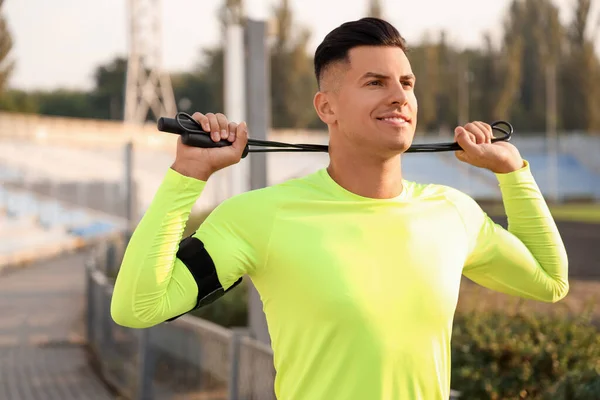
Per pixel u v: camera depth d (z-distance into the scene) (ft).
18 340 41.09
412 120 7.06
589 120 244.83
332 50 7.07
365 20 7.06
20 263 85.25
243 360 16.72
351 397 6.75
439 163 199.72
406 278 6.89
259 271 7.07
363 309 6.74
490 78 245.65
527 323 18.24
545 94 250.57
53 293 61.26
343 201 7.12
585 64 244.22
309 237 6.95
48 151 139.74
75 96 239.09
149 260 6.62
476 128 7.86
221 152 6.84
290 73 230.89
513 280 7.76
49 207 116.67
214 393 18.30
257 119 21.72
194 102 245.65
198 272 6.87
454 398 11.72
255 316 20.02
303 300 6.86
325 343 6.81
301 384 6.93
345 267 6.85
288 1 231.71
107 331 31.94
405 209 7.22
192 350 20.04
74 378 32.07
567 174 204.13
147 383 24.48
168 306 6.78
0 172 122.42
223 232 7.01
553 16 250.57
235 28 23.56
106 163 148.87
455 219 7.41
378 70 6.88
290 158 192.13
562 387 14.78
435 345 6.97
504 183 7.88
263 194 7.16
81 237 111.55
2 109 188.03
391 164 7.20
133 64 196.34
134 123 197.47
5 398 28.71
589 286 45.16
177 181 6.74
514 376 16.47
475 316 18.99
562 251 7.91
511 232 8.02
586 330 18.06
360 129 6.93
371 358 6.73
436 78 237.86
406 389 6.82
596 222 107.14
